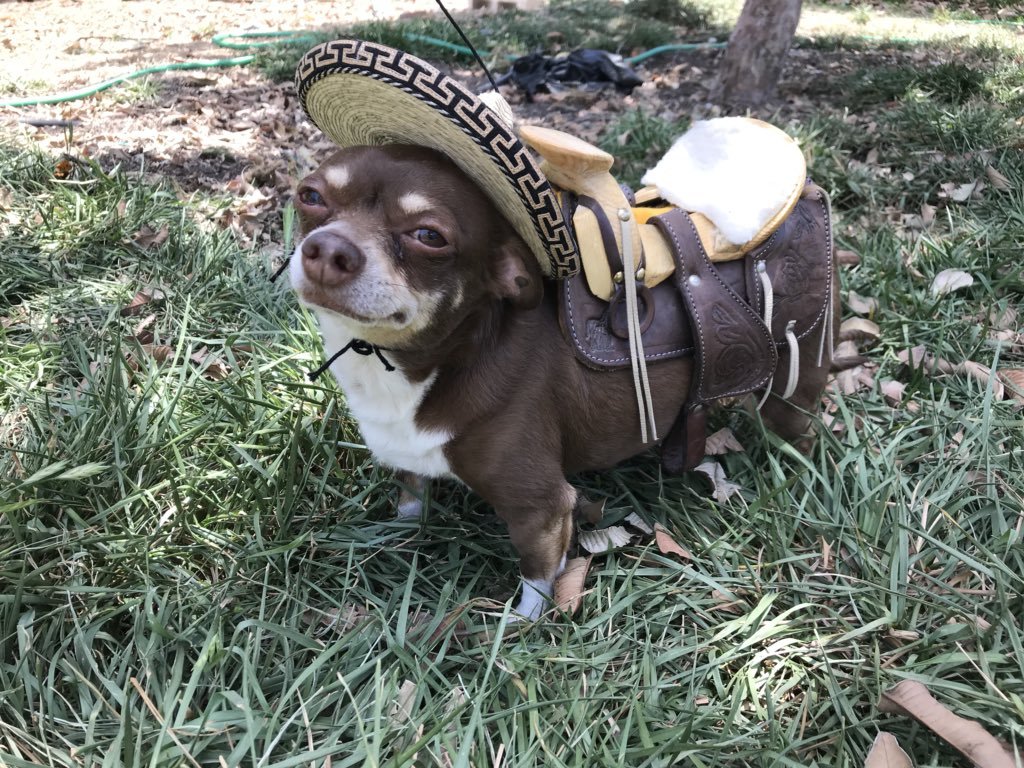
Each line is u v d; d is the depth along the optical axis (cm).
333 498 60
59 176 96
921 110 120
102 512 53
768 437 60
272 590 52
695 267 49
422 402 46
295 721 44
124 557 51
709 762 43
